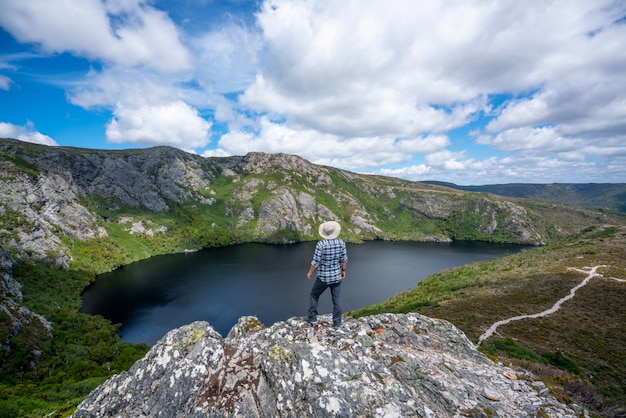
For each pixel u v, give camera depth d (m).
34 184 188.00
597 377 29.50
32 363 67.94
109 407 9.79
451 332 13.52
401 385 8.47
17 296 103.50
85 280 142.88
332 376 8.32
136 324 100.12
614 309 51.97
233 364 9.62
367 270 172.88
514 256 137.88
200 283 143.00
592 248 108.12
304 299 120.25
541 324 45.31
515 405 9.20
